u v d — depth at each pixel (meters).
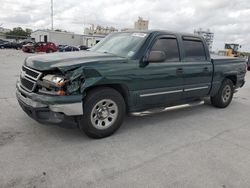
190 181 3.05
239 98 8.62
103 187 2.82
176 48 5.14
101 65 3.91
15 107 5.53
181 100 5.46
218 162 3.59
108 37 5.55
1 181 2.81
